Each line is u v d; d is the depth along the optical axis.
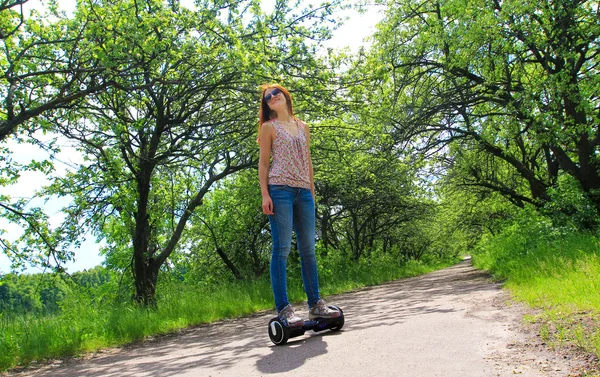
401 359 2.87
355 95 11.48
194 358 4.25
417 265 35.03
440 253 62.38
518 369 2.55
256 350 3.95
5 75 7.86
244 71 9.64
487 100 15.17
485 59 13.51
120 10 8.45
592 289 4.95
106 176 11.55
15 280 10.45
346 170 16.73
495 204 25.03
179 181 14.98
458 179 20.34
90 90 8.24
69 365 4.96
